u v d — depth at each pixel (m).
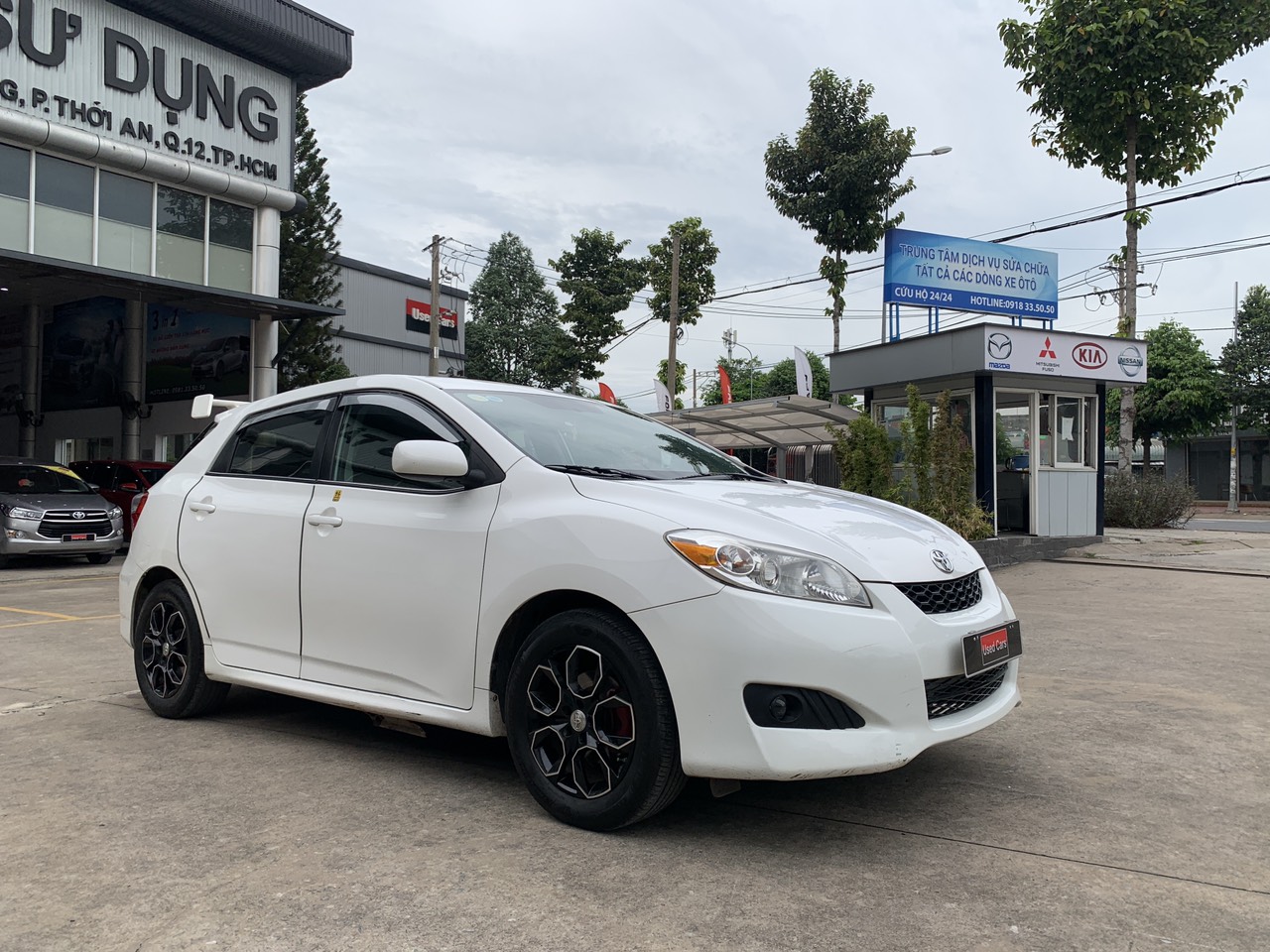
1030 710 4.80
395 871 2.83
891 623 2.96
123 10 16.89
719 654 2.87
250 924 2.50
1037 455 13.86
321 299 26.73
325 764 3.90
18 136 15.41
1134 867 2.87
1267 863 2.91
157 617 4.71
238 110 18.78
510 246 48.66
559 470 3.49
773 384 61.19
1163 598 9.17
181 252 18.12
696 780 3.71
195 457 4.79
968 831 3.16
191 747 4.14
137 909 2.59
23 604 9.46
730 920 2.51
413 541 3.64
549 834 3.12
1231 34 16.56
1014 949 2.36
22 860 2.92
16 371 25.73
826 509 3.50
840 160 26.33
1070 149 18.20
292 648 4.05
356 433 4.09
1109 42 16.47
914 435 11.90
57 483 14.55
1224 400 38.47
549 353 40.44
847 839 3.09
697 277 35.09
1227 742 4.23
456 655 3.48
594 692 3.13
